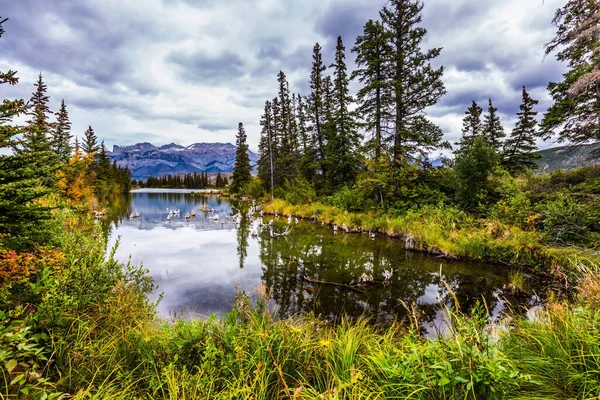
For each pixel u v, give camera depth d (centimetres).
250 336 315
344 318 578
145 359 285
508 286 748
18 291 313
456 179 1478
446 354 245
